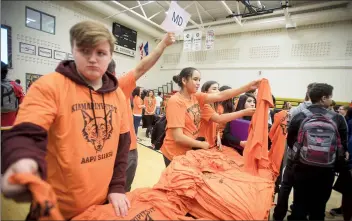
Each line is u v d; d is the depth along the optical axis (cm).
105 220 63
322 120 74
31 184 39
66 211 64
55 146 61
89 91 66
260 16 481
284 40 366
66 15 270
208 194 79
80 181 64
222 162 106
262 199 79
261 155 105
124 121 82
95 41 57
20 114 52
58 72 64
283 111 113
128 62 485
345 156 71
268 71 455
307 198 76
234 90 130
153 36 521
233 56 612
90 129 66
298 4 371
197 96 144
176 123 121
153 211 72
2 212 120
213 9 492
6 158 44
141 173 247
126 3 330
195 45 568
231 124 145
